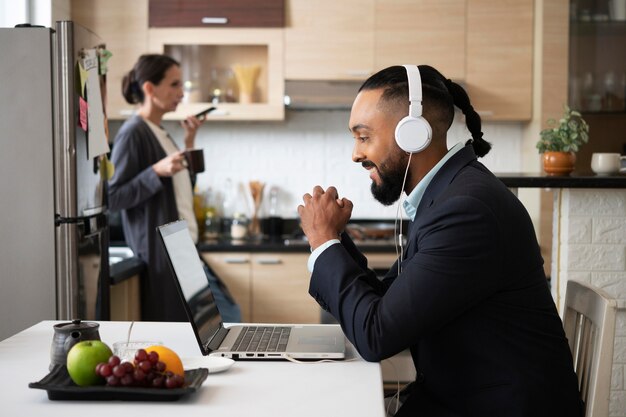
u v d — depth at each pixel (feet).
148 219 12.46
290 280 14.48
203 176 16.69
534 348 5.52
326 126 16.74
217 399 4.79
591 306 6.10
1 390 4.93
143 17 15.12
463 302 5.36
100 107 10.85
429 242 5.42
